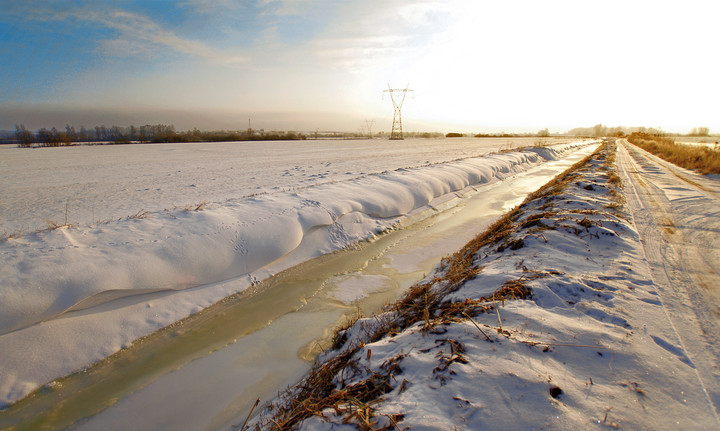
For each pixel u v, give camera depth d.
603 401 2.68
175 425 3.98
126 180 16.86
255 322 5.99
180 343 5.46
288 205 9.90
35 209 10.59
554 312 3.96
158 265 6.48
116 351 5.20
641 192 11.64
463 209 13.52
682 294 4.60
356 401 3.02
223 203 10.24
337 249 9.05
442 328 3.77
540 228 6.90
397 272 7.89
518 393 2.69
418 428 2.45
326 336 5.57
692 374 3.05
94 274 5.76
